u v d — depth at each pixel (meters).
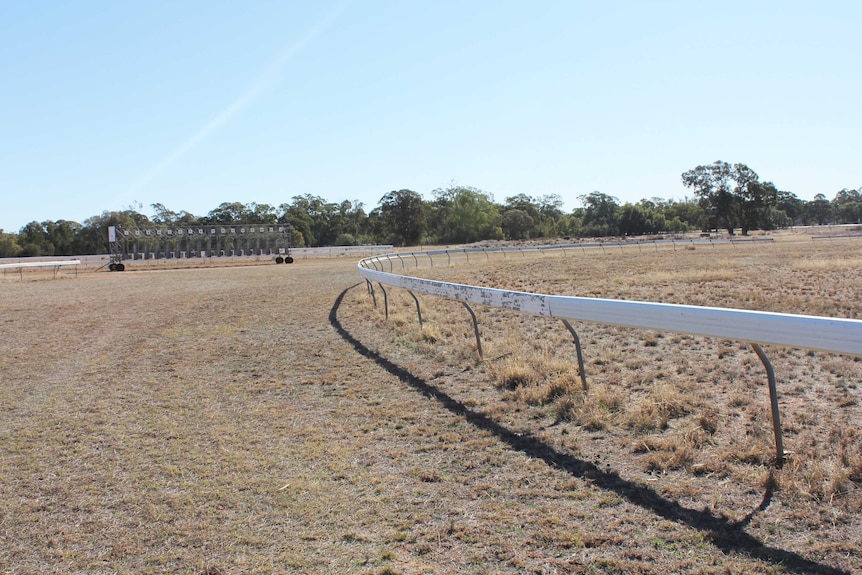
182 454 5.91
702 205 104.62
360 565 3.81
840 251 36.38
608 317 6.61
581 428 6.14
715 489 4.61
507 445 5.80
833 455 4.99
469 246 66.50
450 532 4.19
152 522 4.51
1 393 8.45
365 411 7.12
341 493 4.90
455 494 4.79
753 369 7.77
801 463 4.81
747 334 5.07
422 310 14.91
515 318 12.97
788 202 145.88
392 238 108.94
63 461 5.83
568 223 125.12
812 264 24.06
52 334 13.13
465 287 9.64
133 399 7.98
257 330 13.00
